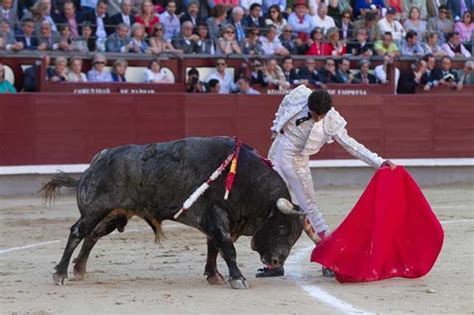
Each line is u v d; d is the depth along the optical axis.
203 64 37.25
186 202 16.95
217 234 16.89
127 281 17.98
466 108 40.53
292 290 16.78
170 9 37.06
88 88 35.50
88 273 19.05
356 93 38.91
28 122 34.91
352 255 17.59
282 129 18.50
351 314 14.62
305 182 18.50
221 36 37.47
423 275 17.97
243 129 37.22
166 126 36.38
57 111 35.22
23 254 22.06
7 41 34.78
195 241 24.14
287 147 18.41
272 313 14.70
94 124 35.62
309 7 39.50
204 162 17.09
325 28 39.50
